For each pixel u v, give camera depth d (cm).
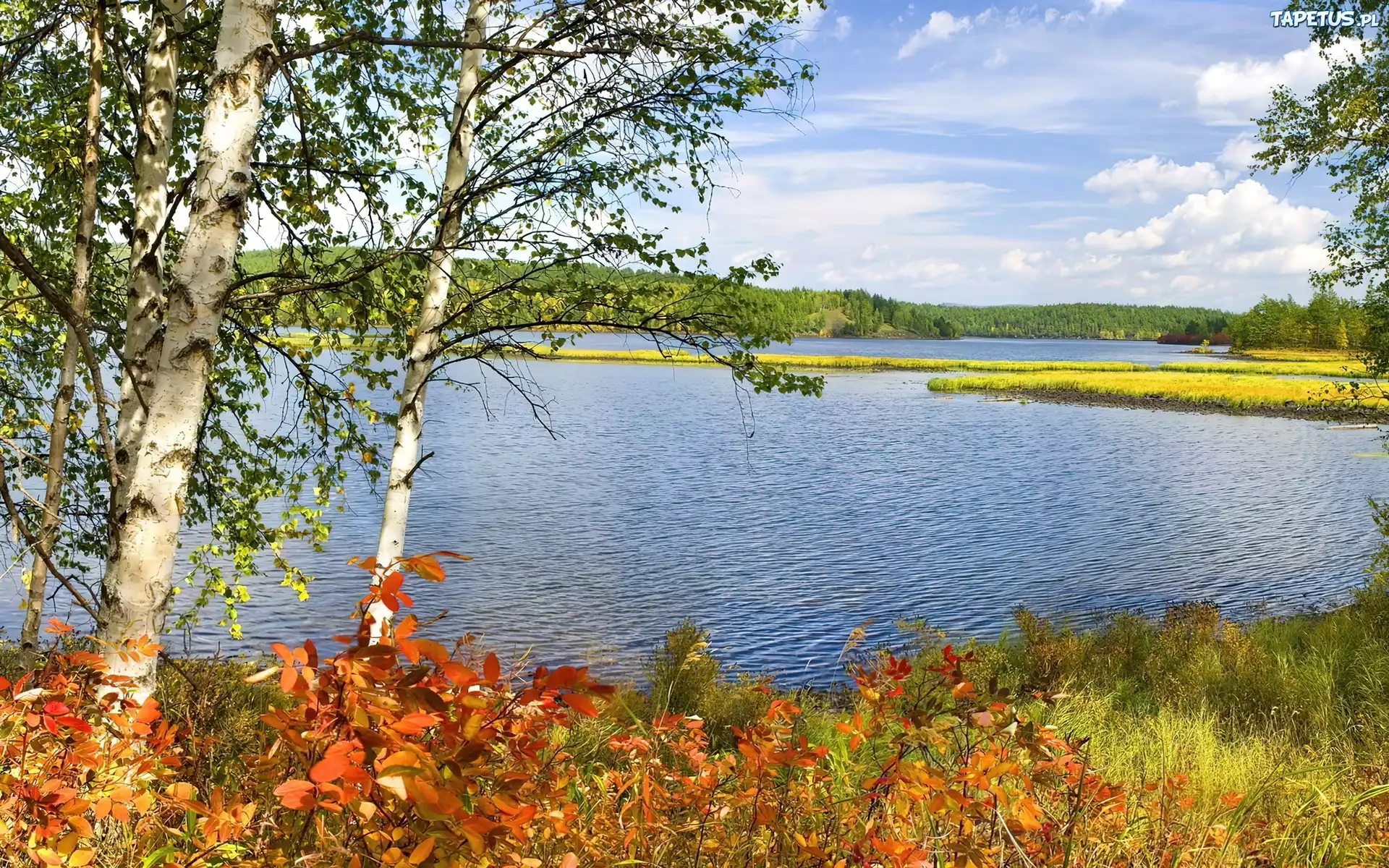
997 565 2066
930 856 211
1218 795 440
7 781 181
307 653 132
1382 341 1176
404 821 132
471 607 1602
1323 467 3856
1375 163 1105
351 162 614
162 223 515
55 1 535
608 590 1745
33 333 604
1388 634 1062
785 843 229
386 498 614
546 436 4475
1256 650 977
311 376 623
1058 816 260
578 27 571
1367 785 348
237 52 389
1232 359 16000
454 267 625
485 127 652
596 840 223
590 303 582
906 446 4519
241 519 642
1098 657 1077
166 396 390
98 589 905
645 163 610
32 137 543
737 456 3947
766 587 1820
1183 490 3231
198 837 187
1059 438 4950
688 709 745
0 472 439
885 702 225
